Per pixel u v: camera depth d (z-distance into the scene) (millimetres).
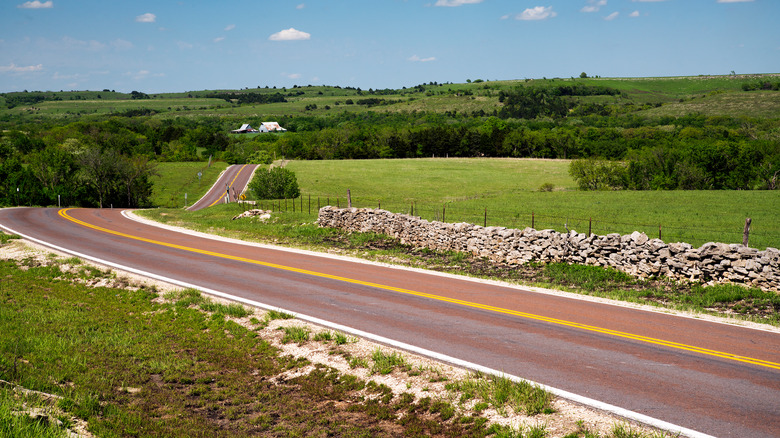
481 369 10047
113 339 12930
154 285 17875
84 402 8992
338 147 142375
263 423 8789
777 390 8828
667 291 16375
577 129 139375
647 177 76875
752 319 13297
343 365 10875
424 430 8234
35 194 65750
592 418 7930
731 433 7398
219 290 17109
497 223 34438
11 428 7078
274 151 133875
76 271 20266
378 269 20531
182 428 8547
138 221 38312
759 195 49062
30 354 11562
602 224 33594
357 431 8359
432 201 56625
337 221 30500
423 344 11578
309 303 15336
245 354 11969
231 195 81375
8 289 17797
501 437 7582
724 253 16250
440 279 18641
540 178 91188
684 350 10867
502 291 16688
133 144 142250
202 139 159250
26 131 161000
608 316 13594
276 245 27156
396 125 179625
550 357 10594
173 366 11359
